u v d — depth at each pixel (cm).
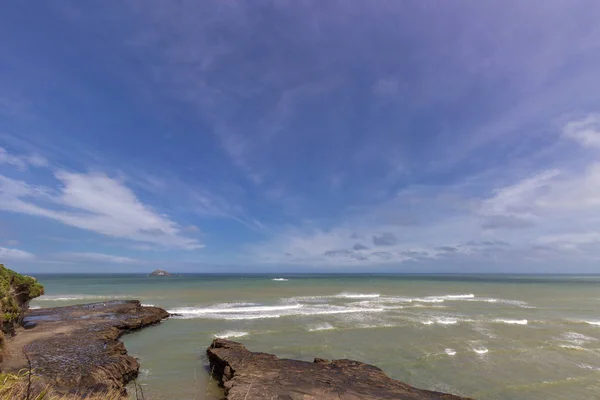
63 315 2388
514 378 1408
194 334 2069
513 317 2811
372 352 1736
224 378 1254
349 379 1180
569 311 3219
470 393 1261
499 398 1227
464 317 2759
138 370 1402
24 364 1191
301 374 1203
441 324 2444
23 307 1878
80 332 1816
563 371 1497
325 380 1148
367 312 2959
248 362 1324
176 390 1218
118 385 1162
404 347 1825
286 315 2748
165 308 3097
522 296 4816
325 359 1510
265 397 980
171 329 2211
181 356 1634
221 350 1496
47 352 1378
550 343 1945
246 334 2070
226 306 3281
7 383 464
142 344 1847
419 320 2581
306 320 2548
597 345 1925
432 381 1369
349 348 1800
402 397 1032
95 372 1157
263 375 1179
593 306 3631
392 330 2217
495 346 1864
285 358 1548
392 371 1473
